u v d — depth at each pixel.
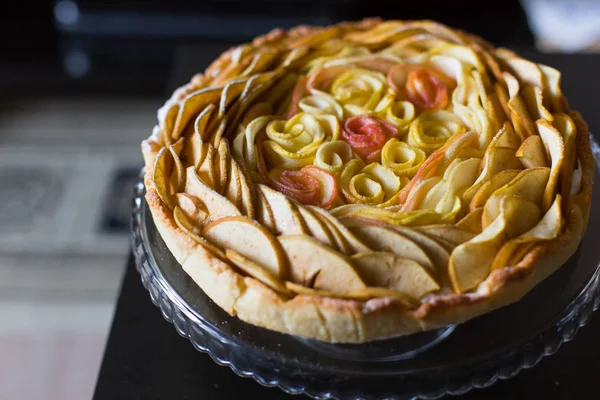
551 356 0.52
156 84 1.20
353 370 0.47
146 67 1.19
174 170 0.54
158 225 0.52
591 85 0.72
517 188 0.50
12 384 0.85
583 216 0.51
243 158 0.54
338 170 0.54
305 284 0.48
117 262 0.95
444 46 0.61
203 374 0.52
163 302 0.52
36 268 0.94
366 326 0.46
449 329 0.49
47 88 1.21
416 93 0.59
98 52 1.22
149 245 0.54
